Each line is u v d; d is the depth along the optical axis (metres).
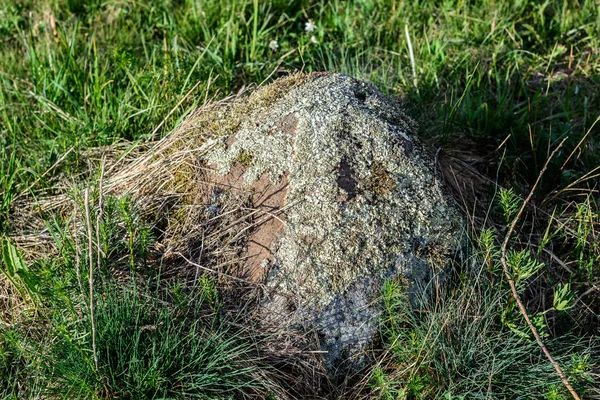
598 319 2.98
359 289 2.60
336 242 2.63
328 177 2.73
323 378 2.60
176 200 2.98
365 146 2.82
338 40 4.61
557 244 3.31
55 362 2.49
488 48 4.45
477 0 4.82
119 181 3.22
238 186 2.88
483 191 3.40
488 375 2.50
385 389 2.37
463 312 2.66
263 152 2.89
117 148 3.63
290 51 4.27
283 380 2.56
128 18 4.86
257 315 2.63
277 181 2.82
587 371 2.58
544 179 3.57
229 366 2.45
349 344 2.60
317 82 3.14
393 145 2.84
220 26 4.56
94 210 2.87
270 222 2.76
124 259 2.82
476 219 3.10
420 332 2.55
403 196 2.73
